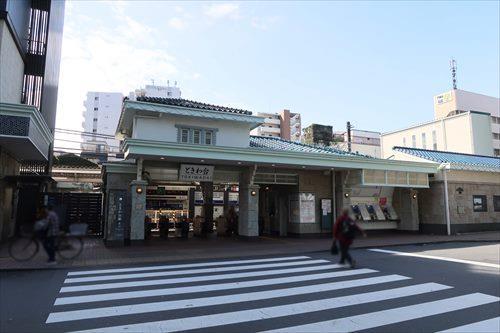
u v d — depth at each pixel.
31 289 8.21
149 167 18.34
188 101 20.52
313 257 13.34
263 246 16.38
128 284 8.71
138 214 16.52
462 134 48.28
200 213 26.20
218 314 6.19
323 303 6.88
